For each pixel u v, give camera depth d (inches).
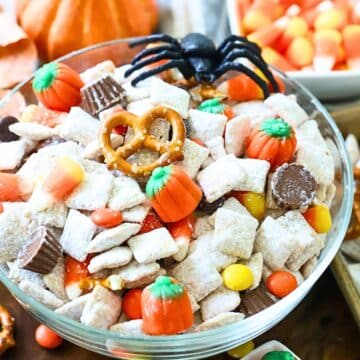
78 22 24.2
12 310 20.6
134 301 17.8
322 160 19.6
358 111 23.3
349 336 20.7
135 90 19.8
